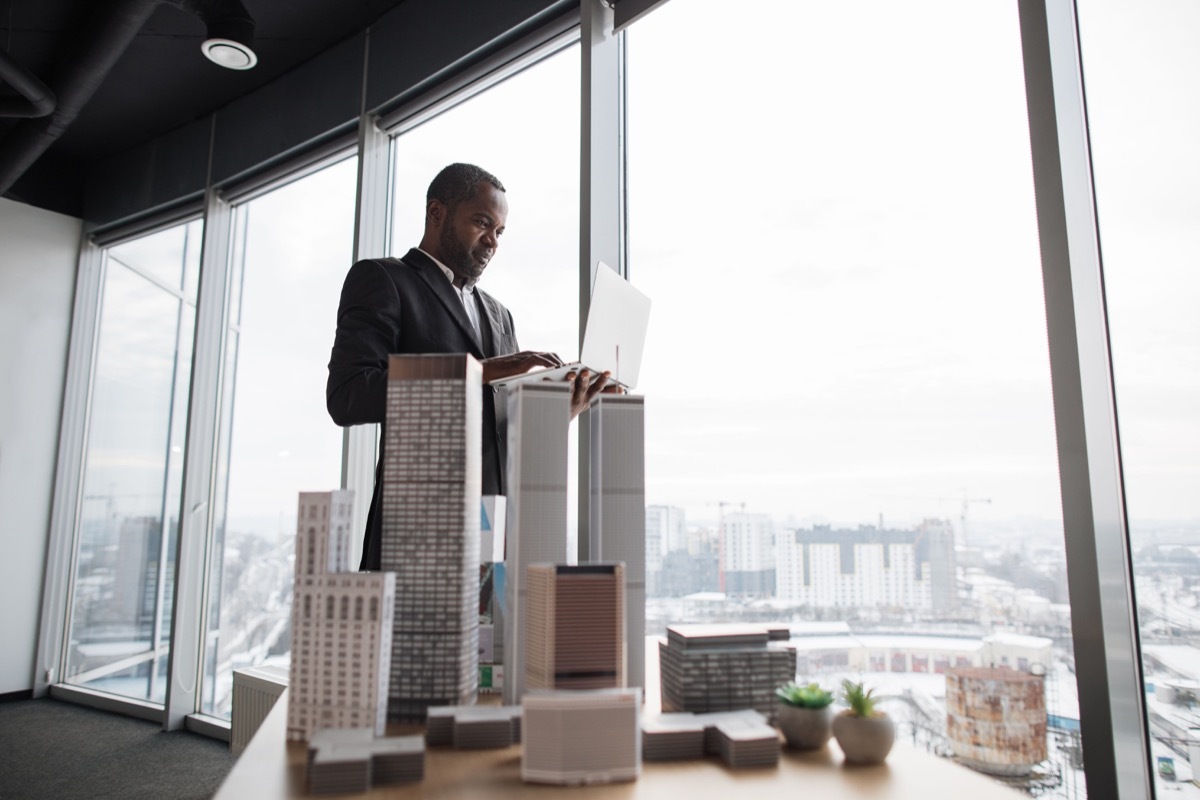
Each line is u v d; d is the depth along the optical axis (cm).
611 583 73
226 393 394
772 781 63
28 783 295
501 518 96
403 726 75
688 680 77
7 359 449
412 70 299
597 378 113
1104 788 129
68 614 464
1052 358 142
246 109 382
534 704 62
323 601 73
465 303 163
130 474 445
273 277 374
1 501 443
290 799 57
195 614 383
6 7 326
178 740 354
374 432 305
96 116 412
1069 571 136
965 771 66
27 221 459
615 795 59
